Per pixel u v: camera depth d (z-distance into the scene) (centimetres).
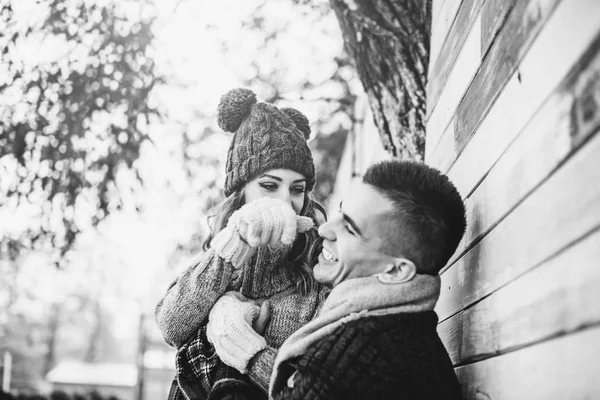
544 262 109
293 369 145
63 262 506
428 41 268
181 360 184
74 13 436
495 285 138
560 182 104
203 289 176
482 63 163
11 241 492
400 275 139
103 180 481
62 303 3200
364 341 131
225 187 205
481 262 152
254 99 207
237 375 175
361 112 580
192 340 185
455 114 197
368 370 128
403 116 281
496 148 145
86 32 444
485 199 152
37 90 446
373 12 275
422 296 138
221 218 201
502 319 131
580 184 96
